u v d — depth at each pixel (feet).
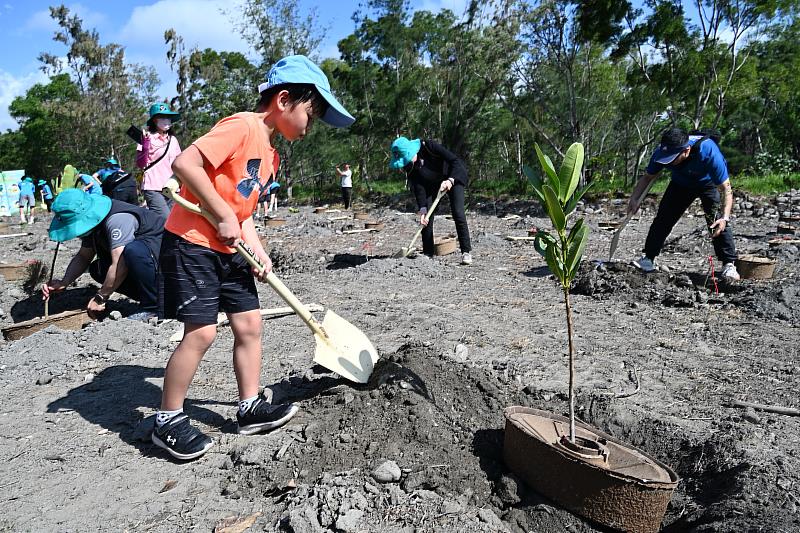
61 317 17.83
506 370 13.89
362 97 105.81
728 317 18.76
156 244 18.67
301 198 107.45
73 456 10.29
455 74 92.17
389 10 100.01
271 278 10.47
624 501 7.86
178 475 9.68
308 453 9.71
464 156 94.73
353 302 20.94
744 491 8.63
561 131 84.79
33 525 8.38
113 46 129.70
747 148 126.21
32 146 165.68
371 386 11.57
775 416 11.48
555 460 8.35
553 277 25.18
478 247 33.47
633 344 16.14
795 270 24.20
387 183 122.21
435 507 8.39
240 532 8.16
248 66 107.76
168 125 24.25
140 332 16.46
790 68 74.33
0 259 33.78
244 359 10.70
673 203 22.95
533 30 76.64
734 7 59.62
